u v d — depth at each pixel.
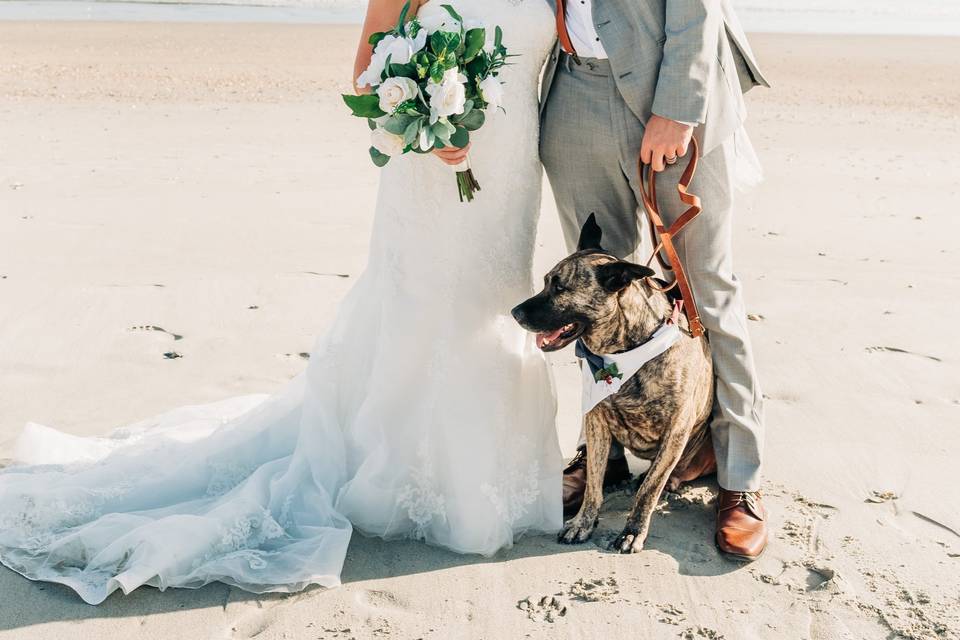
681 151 3.38
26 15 22.28
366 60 3.56
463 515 3.50
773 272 6.64
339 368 3.72
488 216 3.48
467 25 3.24
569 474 4.00
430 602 3.21
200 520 3.39
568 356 5.30
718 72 3.51
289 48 18.94
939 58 21.23
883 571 3.37
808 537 3.59
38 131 10.49
